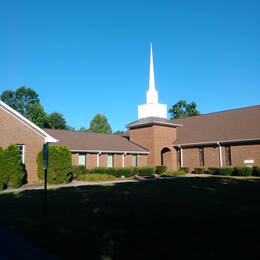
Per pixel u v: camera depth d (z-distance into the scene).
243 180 25.84
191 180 26.16
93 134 41.72
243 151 36.38
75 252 7.37
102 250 7.42
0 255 7.32
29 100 84.62
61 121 85.19
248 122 38.75
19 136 26.69
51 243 8.15
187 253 6.99
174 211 11.75
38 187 23.38
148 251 7.22
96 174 30.56
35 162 27.44
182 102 79.00
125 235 8.62
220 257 6.66
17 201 15.08
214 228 9.08
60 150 26.89
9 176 23.52
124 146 40.44
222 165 38.12
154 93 44.94
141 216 11.01
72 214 11.67
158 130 41.69
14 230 9.63
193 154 41.38
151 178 31.67
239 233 8.48
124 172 34.94
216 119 43.56
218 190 18.20
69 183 26.89
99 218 10.88
